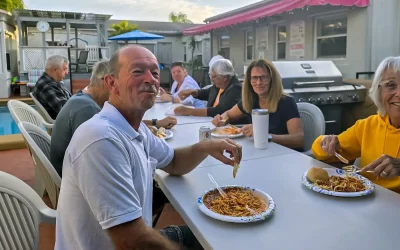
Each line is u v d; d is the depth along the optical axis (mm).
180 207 1263
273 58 8250
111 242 1032
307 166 1711
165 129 2623
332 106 4590
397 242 994
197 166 1718
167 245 1039
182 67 5406
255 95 2721
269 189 1411
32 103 9969
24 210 1409
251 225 1106
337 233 1047
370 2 5641
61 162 2189
